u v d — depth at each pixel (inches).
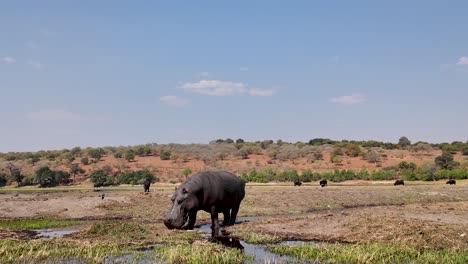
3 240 772.0
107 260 650.2
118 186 3636.8
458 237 792.3
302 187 2630.4
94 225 911.0
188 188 836.6
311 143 6417.3
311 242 826.2
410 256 668.7
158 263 629.9
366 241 799.7
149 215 1378.0
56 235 972.6
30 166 4685.0
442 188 2362.2
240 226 1034.7
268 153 5191.9
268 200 1716.3
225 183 931.3
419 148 5516.7
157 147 5684.1
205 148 5492.1
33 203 1574.8
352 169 4409.5
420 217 1111.0
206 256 653.3
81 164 4773.6
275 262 643.5
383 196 1983.3
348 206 1745.8
